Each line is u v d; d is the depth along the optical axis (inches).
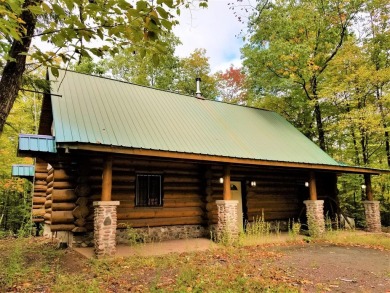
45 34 118.9
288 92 722.8
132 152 301.4
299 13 642.8
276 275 223.5
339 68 648.4
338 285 204.5
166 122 411.5
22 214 698.2
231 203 381.4
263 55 649.0
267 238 396.5
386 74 589.9
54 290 190.4
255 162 396.5
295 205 547.8
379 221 527.2
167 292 182.9
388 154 668.7
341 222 577.3
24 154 319.3
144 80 950.4
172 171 415.5
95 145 279.0
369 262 278.2
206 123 465.4
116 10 115.1
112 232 289.7
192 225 422.3
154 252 311.6
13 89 176.6
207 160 359.9
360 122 597.0
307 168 459.5
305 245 377.7
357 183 692.7
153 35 123.0
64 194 333.4
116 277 220.5
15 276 219.8
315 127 740.0
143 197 391.2
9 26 99.7
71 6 110.0
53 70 132.8
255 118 569.9
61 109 335.3
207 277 213.8
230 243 356.8
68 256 295.3
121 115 377.7
